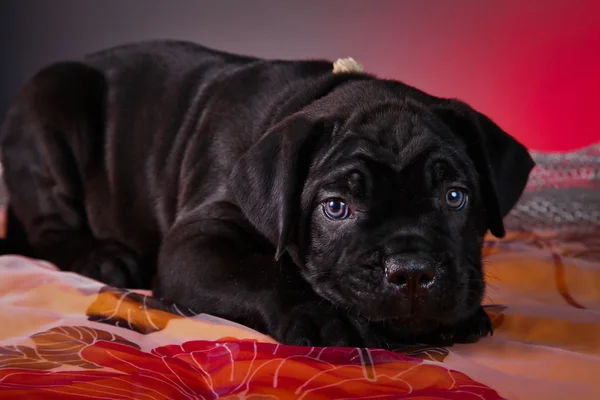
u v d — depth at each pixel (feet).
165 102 2.61
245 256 2.13
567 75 4.85
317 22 5.16
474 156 2.13
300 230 2.07
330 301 2.01
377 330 2.00
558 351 1.99
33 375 1.77
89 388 1.73
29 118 2.72
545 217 3.18
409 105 2.14
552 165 3.52
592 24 4.74
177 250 2.20
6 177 2.78
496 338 2.08
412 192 2.00
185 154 2.48
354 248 1.97
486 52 4.95
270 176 2.03
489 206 2.12
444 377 1.81
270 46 5.24
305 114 2.16
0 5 5.37
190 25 5.30
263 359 1.84
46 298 2.16
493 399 1.75
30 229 2.75
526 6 4.83
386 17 5.06
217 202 2.27
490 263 2.55
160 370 1.82
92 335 1.97
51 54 5.44
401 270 1.89
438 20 4.98
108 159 2.67
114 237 2.68
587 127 4.88
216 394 1.76
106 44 5.39
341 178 2.02
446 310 1.93
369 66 5.13
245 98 2.42
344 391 1.75
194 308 2.11
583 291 2.41
